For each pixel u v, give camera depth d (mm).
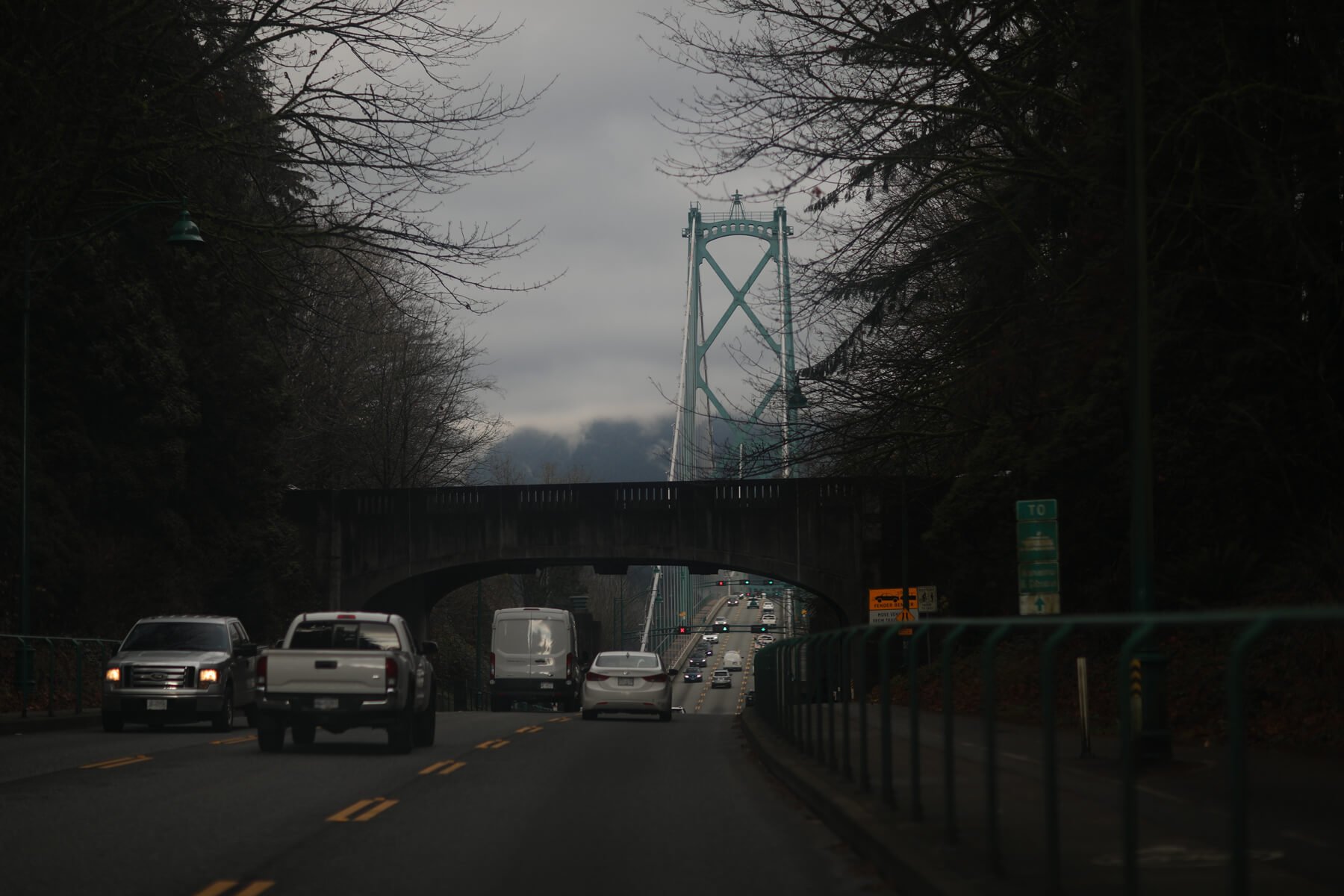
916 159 27094
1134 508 14219
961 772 8828
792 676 19688
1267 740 5805
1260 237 22656
